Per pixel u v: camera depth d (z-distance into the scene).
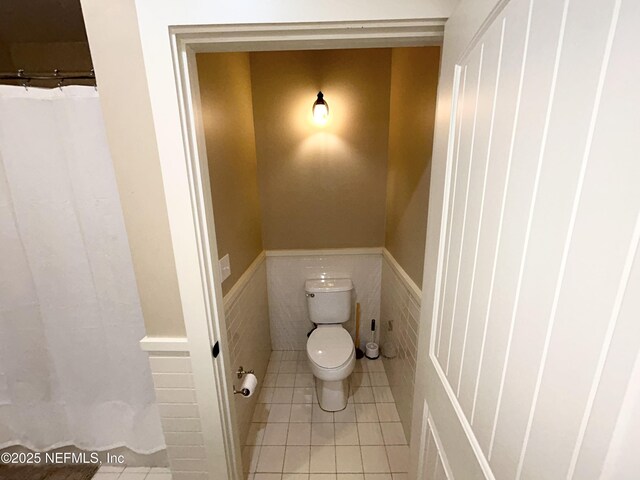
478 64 0.59
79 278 1.28
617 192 0.30
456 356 0.72
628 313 0.29
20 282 1.28
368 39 0.82
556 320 0.39
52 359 1.40
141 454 1.51
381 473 1.51
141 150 0.88
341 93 2.02
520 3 0.45
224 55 1.46
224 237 1.45
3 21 1.65
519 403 0.47
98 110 1.08
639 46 0.28
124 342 1.35
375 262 2.33
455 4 0.74
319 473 1.51
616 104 0.30
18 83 1.56
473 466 0.63
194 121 0.89
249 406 1.76
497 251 0.53
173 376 1.09
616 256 0.30
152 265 0.98
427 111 1.29
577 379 0.35
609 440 0.32
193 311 1.00
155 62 0.79
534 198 0.43
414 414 1.08
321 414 1.87
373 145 2.11
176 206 0.90
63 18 1.66
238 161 1.69
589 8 0.33
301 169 2.15
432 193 0.87
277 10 0.75
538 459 0.43
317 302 2.16
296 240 2.30
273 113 2.04
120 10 0.77
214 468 1.19
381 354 2.38
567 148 0.36
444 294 0.80
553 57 0.38
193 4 0.75
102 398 1.46
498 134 0.52
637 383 0.29
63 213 1.20
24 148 1.13
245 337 1.73
